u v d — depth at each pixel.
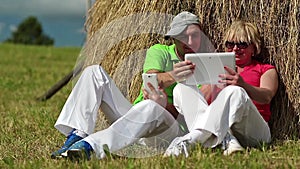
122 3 16.22
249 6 14.12
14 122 18.34
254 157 11.48
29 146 14.27
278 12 13.85
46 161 11.97
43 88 32.62
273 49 13.85
